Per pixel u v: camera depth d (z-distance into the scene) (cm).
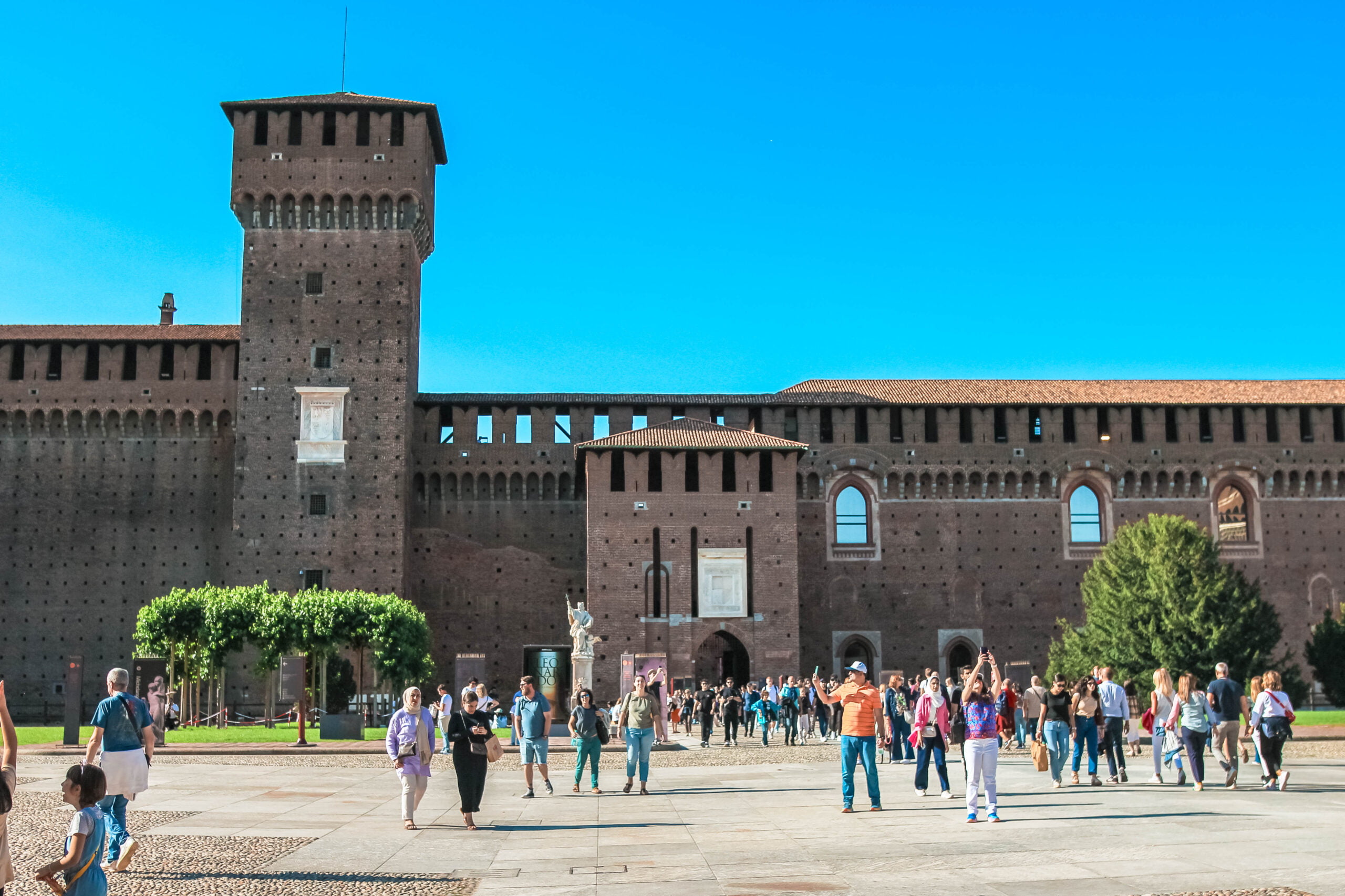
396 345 7956
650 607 7644
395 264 8025
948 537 8406
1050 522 8456
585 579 8156
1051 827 2155
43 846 2047
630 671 6412
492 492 8225
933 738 2756
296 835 2250
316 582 7675
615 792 3045
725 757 4409
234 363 8150
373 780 3381
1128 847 1903
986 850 1914
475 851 2050
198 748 4644
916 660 8262
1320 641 7775
